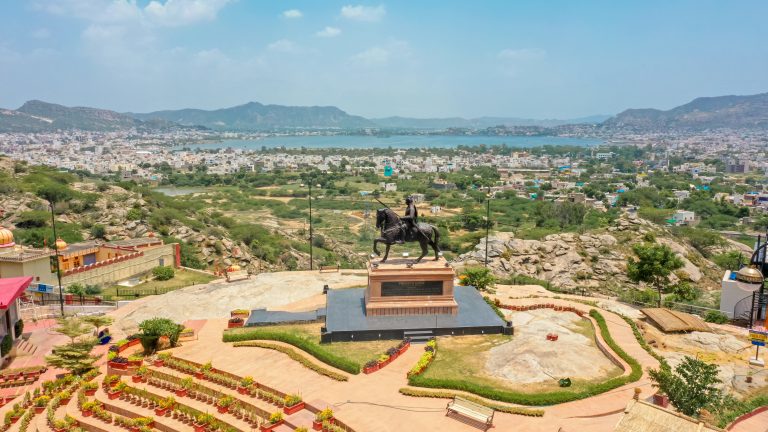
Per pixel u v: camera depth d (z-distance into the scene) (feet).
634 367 106.73
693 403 85.35
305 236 456.04
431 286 141.18
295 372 111.24
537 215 499.92
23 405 107.24
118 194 400.47
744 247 323.78
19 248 218.38
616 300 172.24
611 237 258.16
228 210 618.85
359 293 163.63
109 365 116.67
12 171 410.31
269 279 196.24
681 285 179.73
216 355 121.70
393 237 144.77
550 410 92.22
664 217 497.87
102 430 96.53
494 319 136.98
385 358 114.42
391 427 87.56
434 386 102.06
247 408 97.50
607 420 87.15
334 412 92.68
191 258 308.40
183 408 98.17
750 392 99.35
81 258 234.17
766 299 141.79
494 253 251.39
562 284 225.76
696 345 124.16
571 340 125.18
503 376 106.52
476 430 86.17
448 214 588.91
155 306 169.48
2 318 133.69
